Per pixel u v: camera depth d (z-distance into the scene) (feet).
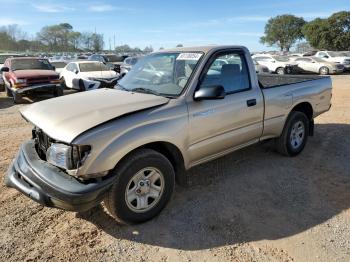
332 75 78.43
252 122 14.76
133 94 12.73
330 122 25.95
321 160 17.42
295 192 13.84
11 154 18.63
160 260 9.87
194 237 10.90
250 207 12.67
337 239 10.67
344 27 174.60
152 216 11.71
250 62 14.90
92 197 9.79
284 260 9.75
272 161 17.17
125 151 10.34
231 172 15.85
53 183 9.89
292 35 220.64
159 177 11.62
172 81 13.08
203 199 13.29
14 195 13.71
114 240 10.79
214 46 13.83
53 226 11.56
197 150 12.69
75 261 9.84
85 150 9.84
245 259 9.83
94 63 50.78
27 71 42.39
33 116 11.69
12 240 10.78
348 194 13.64
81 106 11.48
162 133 11.19
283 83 17.57
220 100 13.26
